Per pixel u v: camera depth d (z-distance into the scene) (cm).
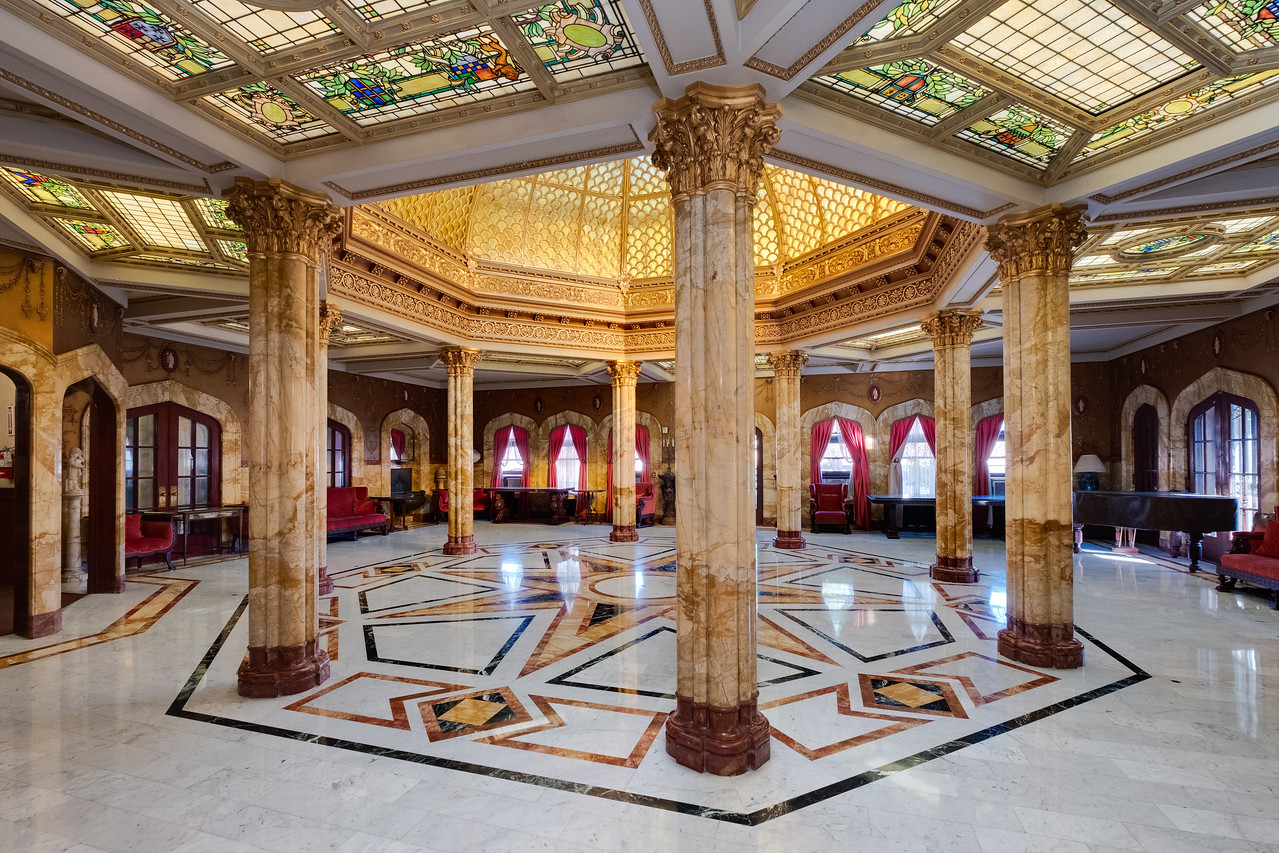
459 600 803
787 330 1175
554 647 602
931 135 474
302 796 339
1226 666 539
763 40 340
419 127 449
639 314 1245
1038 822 312
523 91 413
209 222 623
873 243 944
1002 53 379
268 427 492
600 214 1196
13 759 380
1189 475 1136
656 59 353
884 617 702
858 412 1606
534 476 1897
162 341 1119
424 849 293
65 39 341
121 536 853
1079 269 841
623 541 1359
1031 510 550
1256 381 949
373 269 908
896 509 1405
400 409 1731
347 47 360
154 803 332
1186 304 991
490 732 416
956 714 441
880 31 363
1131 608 741
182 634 649
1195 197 525
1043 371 550
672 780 354
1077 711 446
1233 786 346
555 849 292
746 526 378
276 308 496
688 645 382
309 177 489
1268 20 342
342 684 505
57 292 687
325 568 859
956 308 873
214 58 369
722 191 381
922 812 322
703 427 384
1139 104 427
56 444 671
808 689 489
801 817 317
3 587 844
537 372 1557
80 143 450
